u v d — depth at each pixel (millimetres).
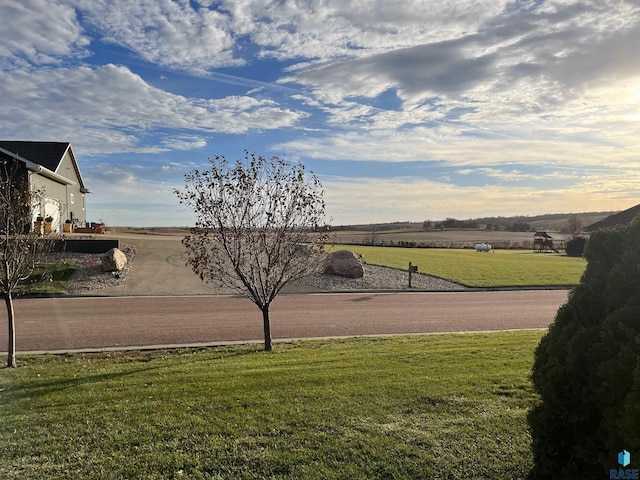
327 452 4043
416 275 21938
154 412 4969
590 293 3418
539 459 3410
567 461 3246
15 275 7840
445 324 11930
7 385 6137
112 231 36219
